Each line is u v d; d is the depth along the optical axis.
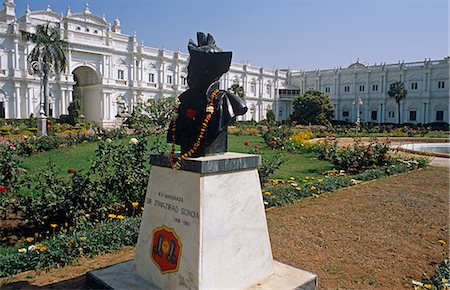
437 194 8.73
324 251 5.23
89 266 4.59
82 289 3.96
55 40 33.88
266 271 3.89
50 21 41.16
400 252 5.24
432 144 25.48
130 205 6.66
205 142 3.64
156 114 12.57
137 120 12.10
